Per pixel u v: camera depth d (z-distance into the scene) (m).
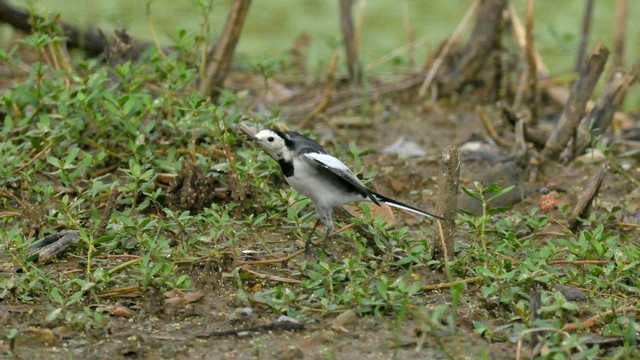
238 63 18.89
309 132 12.89
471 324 8.48
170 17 21.36
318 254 9.45
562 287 9.09
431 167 13.90
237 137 12.13
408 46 19.33
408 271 9.41
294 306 8.60
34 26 13.23
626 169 13.73
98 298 8.71
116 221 9.60
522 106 17.73
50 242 9.95
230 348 7.94
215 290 9.08
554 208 12.29
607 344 8.07
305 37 20.33
